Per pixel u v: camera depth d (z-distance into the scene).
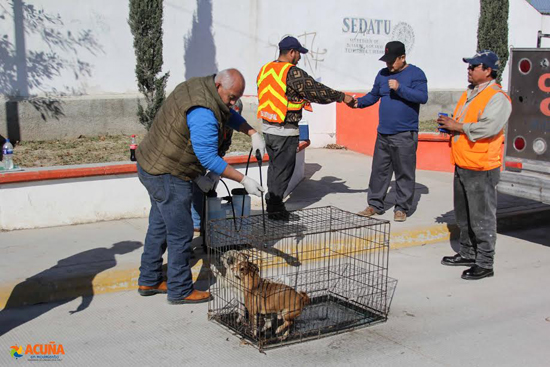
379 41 13.78
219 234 5.05
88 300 4.87
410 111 6.72
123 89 10.73
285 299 4.05
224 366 3.76
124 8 10.52
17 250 5.62
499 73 12.77
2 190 6.23
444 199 8.26
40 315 4.54
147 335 4.21
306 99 6.07
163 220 4.71
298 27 12.59
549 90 6.00
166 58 11.17
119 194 6.88
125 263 5.26
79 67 10.23
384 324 4.45
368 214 7.09
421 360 3.86
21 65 9.69
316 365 3.78
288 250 5.71
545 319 4.57
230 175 4.39
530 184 6.20
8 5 9.44
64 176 6.47
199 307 4.76
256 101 11.24
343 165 10.55
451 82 15.27
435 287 5.27
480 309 4.77
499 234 7.21
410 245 6.62
